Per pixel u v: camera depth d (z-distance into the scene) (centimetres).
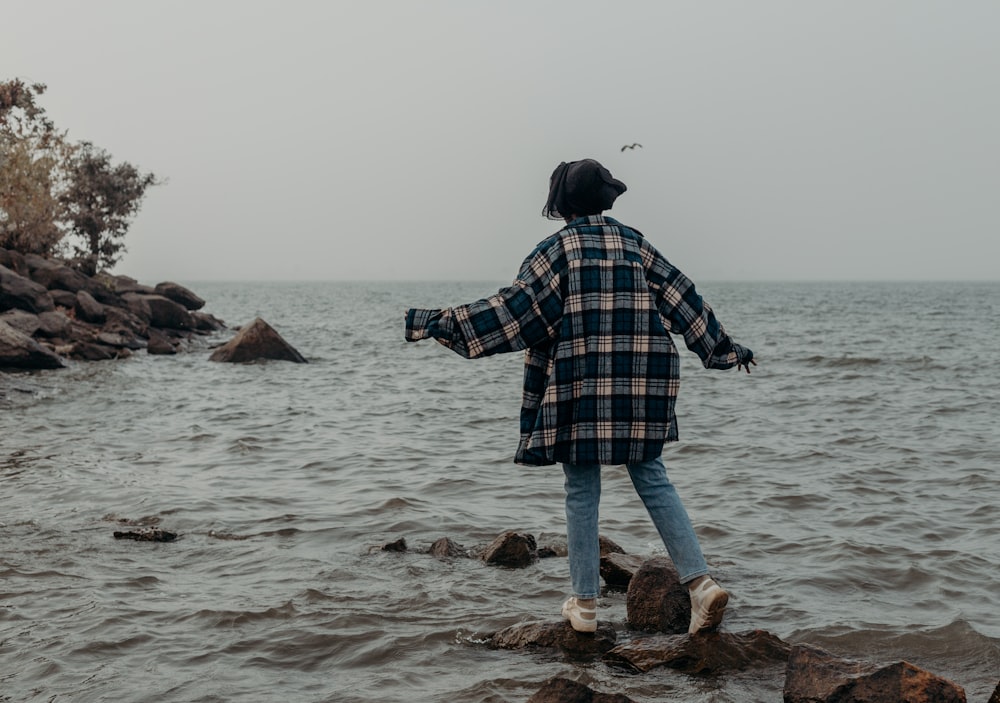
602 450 356
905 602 459
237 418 1281
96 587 479
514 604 459
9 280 2447
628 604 427
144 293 3688
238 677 360
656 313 365
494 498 743
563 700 304
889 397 1489
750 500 722
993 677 356
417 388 1784
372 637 406
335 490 777
